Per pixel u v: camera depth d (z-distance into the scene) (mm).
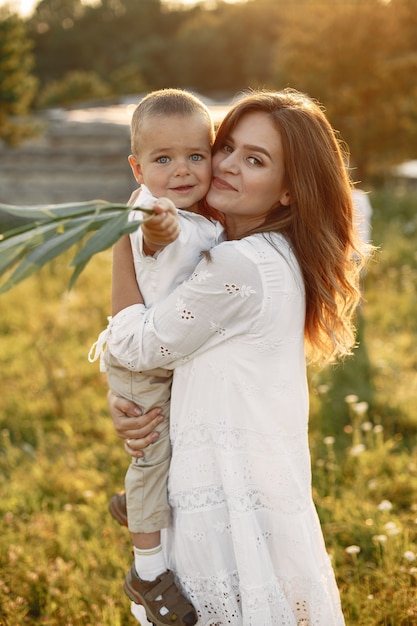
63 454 4754
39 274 9117
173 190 2062
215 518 2113
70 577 3232
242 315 2004
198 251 2043
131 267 2135
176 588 2184
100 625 2846
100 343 2209
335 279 2170
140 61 54781
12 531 3686
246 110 2061
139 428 2148
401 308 7387
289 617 2111
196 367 2066
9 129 13672
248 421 2068
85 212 1595
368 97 15750
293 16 16297
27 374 6133
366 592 3039
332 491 3922
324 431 4875
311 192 2057
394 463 4270
